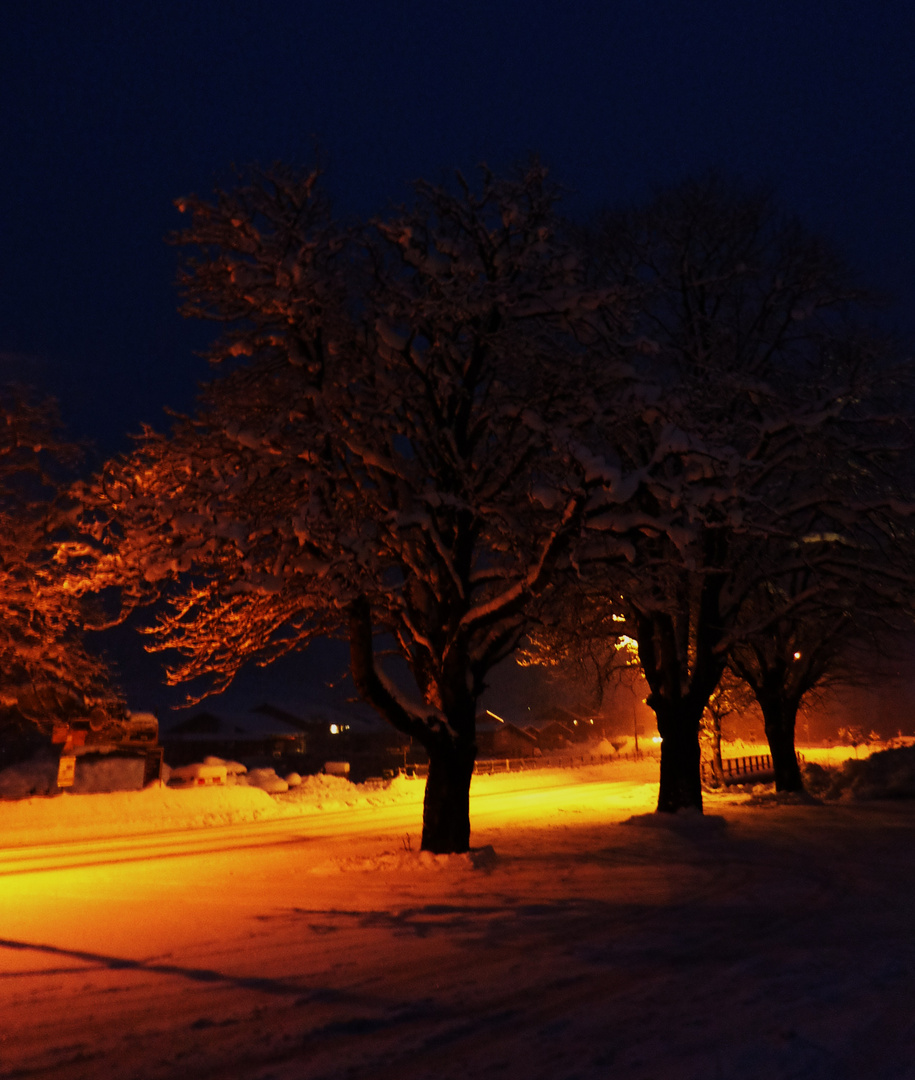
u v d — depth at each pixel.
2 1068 5.80
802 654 31.92
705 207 24.47
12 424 24.06
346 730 90.44
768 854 17.56
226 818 32.38
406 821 30.62
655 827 22.94
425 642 17.34
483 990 7.45
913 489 22.41
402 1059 5.76
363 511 16.77
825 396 21.19
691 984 7.49
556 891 13.22
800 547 23.64
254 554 15.23
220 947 9.56
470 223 17.19
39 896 14.12
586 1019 6.53
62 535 24.58
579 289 16.42
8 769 33.34
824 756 78.94
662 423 16.33
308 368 15.98
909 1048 5.68
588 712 107.00
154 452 16.27
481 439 18.09
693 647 33.84
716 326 23.38
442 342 17.03
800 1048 5.69
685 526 16.67
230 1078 5.51
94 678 30.03
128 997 7.54
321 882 14.91
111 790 33.88
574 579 17.33
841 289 23.59
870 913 11.12
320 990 7.58
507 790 51.41
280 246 15.41
